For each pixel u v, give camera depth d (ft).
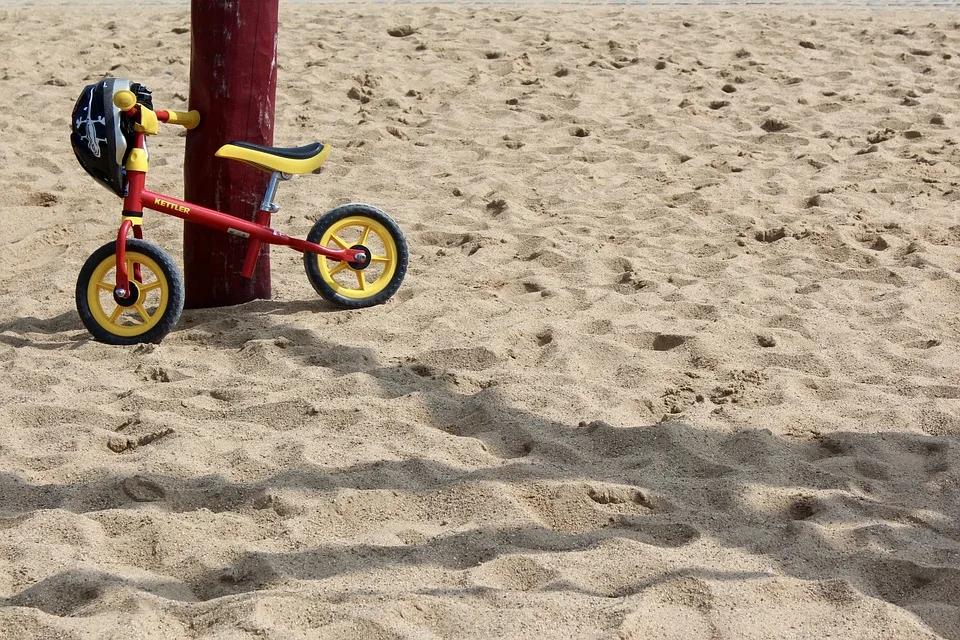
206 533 10.18
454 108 28.48
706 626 8.48
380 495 10.77
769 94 29.40
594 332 15.61
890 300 16.74
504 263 19.12
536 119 27.86
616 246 19.81
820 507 10.48
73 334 15.80
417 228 20.68
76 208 21.98
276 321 16.10
